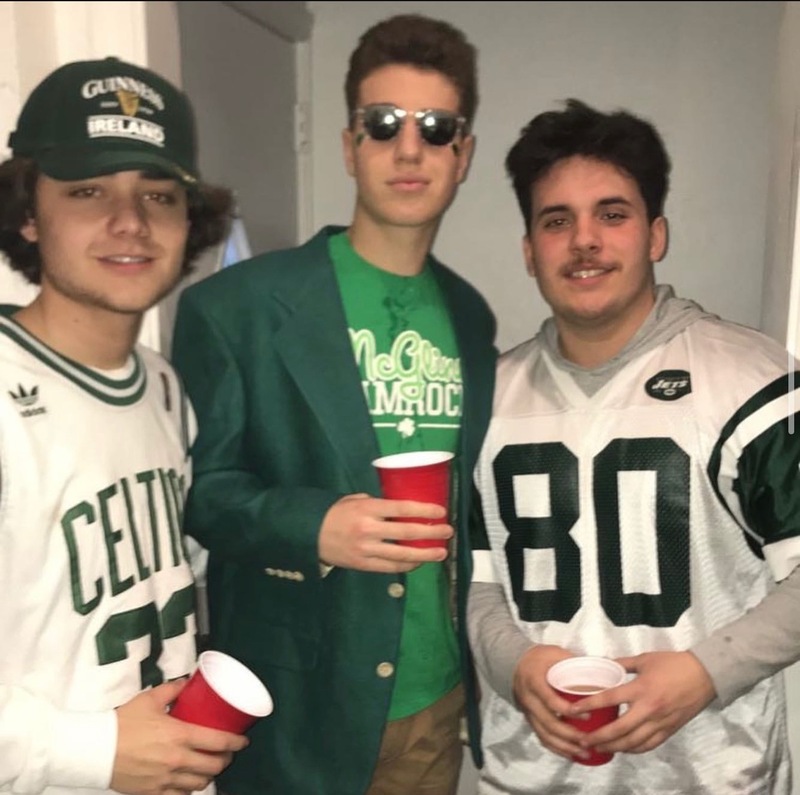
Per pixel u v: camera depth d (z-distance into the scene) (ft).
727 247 6.81
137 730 2.88
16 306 3.36
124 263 3.11
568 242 3.75
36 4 4.91
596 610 3.86
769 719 3.84
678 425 3.75
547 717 3.60
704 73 7.23
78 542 2.97
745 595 3.82
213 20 6.40
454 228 7.96
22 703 2.75
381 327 4.12
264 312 3.90
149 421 3.43
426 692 4.18
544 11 7.59
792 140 3.75
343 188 8.36
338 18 8.10
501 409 4.20
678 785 3.82
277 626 3.98
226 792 4.14
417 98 3.84
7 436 2.83
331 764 3.86
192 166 3.39
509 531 4.11
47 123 3.12
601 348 3.99
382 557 3.44
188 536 4.16
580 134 3.82
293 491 3.69
